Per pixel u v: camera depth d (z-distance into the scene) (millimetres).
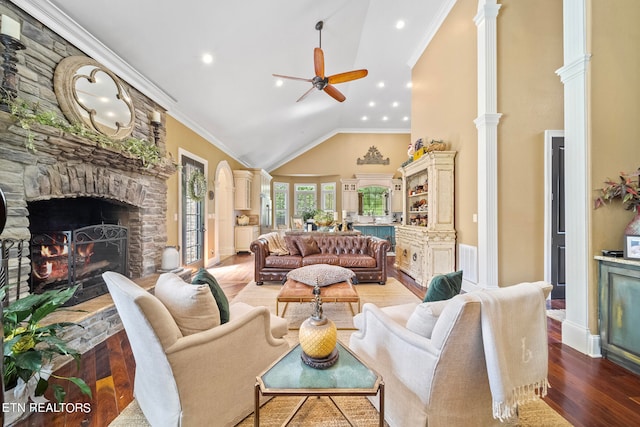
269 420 1484
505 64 3352
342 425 1447
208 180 5828
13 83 1940
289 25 3672
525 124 3357
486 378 1226
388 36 4762
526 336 1223
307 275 2936
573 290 2254
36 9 2135
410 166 5008
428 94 4906
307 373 1218
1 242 1813
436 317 1280
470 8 3723
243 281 4516
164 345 1186
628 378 1827
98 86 2709
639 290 1854
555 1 3357
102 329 2389
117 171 2930
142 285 3035
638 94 2146
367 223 8961
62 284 2428
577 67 2180
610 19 2133
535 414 1508
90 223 3197
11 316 1479
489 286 3316
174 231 4453
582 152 2164
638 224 1952
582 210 2174
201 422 1296
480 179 3432
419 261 4391
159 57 3229
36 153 2088
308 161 9875
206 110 4797
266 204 9391
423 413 1225
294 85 5191
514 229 3354
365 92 6801
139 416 1497
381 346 1496
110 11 2502
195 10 2854
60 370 1932
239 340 1462
